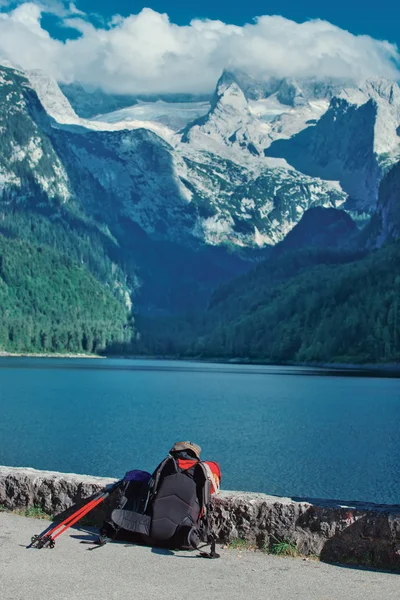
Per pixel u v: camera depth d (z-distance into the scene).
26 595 10.38
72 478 15.30
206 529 13.38
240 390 175.88
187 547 13.15
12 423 92.75
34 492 15.50
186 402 136.50
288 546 13.15
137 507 14.09
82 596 10.42
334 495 46.84
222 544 13.72
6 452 65.56
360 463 61.50
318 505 13.20
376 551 12.62
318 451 69.31
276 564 12.55
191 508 13.39
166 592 10.78
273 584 11.39
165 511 13.34
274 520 13.43
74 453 65.00
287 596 10.79
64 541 13.55
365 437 82.31
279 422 99.81
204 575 11.76
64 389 169.75
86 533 14.17
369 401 142.62
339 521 12.93
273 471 57.16
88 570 11.74
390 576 11.99
